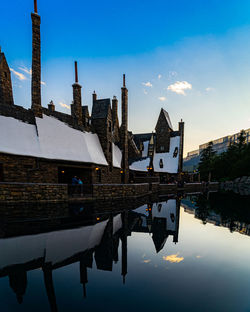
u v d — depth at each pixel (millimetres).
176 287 3494
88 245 5707
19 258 4633
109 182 23453
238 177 61281
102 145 23812
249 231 7824
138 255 5062
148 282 3645
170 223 9258
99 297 3113
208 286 3541
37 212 10141
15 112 16516
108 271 4094
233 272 4141
